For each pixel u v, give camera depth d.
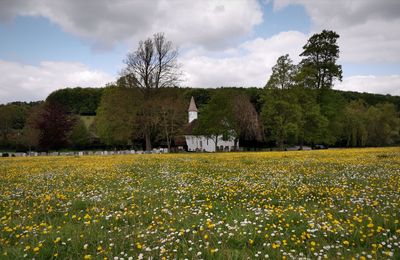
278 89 56.94
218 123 58.78
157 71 56.41
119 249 5.82
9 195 11.17
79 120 86.75
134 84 55.12
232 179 13.64
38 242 6.12
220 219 7.50
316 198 9.70
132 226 7.15
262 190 10.93
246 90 89.44
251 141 76.75
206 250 5.50
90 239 6.26
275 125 57.12
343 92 108.19
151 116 55.16
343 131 68.00
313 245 5.52
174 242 6.00
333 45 60.78
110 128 64.94
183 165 21.55
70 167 22.08
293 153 35.28
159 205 9.17
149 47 55.59
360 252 5.20
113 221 7.61
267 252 5.41
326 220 7.09
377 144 72.88
